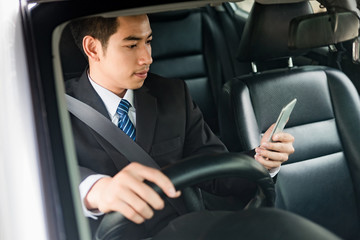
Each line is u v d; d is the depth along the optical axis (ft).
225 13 10.24
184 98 5.65
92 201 4.20
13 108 2.80
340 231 6.75
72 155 2.78
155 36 9.52
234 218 2.26
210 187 5.25
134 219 2.97
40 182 2.68
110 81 5.16
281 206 6.43
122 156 5.08
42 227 2.70
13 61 2.85
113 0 2.93
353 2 6.01
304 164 6.61
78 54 7.07
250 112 6.54
